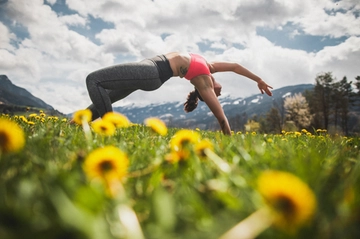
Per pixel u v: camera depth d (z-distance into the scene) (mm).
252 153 1856
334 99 83625
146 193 1052
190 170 1355
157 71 4887
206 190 944
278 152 1963
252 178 1118
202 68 5199
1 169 1047
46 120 5281
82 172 1036
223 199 852
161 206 647
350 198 886
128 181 1188
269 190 535
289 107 82438
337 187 1036
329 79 84250
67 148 1742
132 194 1050
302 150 2389
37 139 1782
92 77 4477
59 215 496
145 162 1528
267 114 89188
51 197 574
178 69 5125
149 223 706
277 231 640
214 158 1333
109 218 613
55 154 1468
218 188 908
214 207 863
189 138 1418
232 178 1037
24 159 1168
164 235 579
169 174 1324
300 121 79062
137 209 858
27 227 508
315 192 875
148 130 3900
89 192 547
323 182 1063
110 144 1950
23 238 481
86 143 1904
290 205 523
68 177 811
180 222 720
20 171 1045
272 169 1304
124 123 2098
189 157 1354
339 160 1831
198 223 730
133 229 566
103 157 850
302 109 80500
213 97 5199
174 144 1424
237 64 5715
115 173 848
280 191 525
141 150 1866
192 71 5160
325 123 82688
